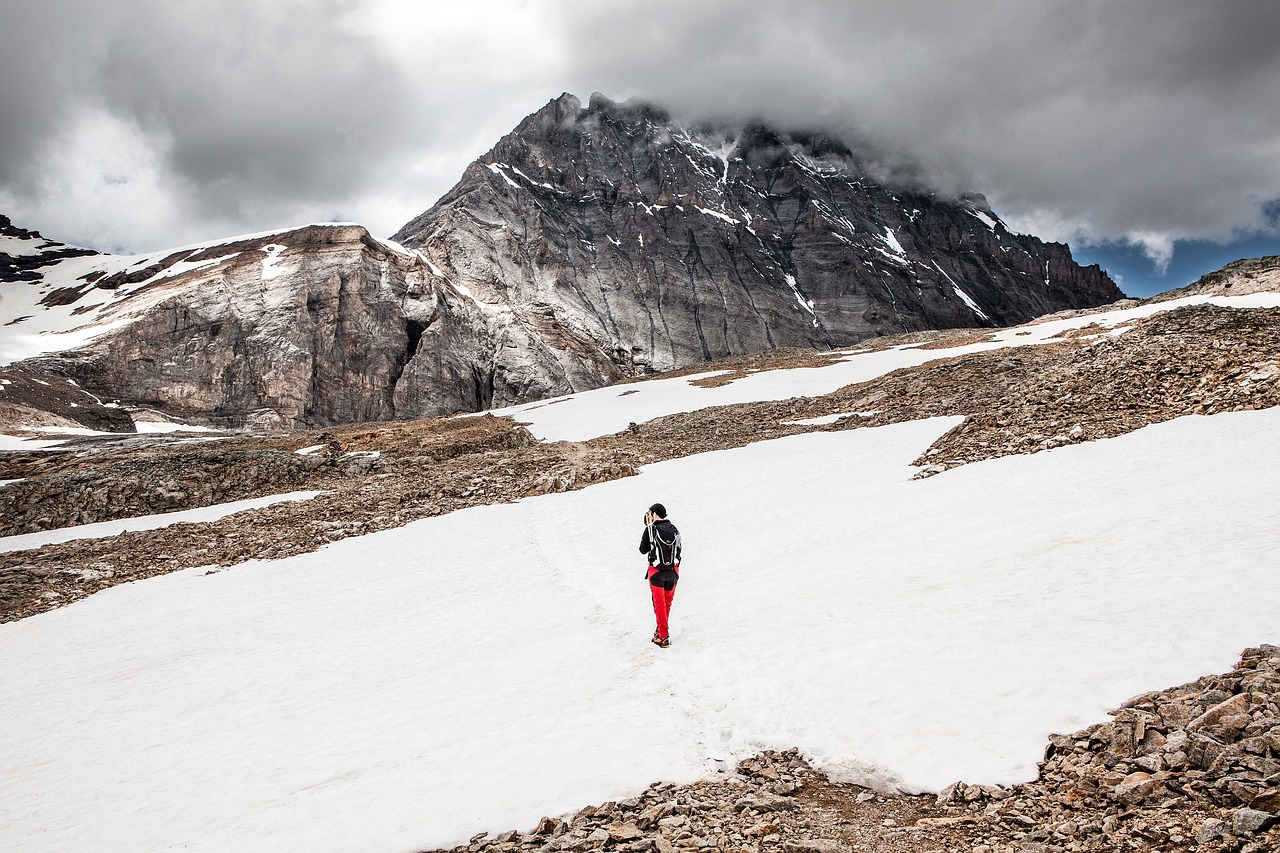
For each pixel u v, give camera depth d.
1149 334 30.48
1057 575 11.72
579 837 6.92
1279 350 23.56
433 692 11.84
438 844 7.24
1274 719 6.52
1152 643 8.64
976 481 20.41
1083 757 6.96
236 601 20.06
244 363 149.75
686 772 8.24
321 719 11.39
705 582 16.27
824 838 6.55
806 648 10.84
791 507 22.86
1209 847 5.39
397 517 29.20
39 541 32.03
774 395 64.75
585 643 13.31
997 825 6.35
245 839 7.77
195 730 11.77
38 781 10.60
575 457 40.03
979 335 80.38
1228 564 10.41
